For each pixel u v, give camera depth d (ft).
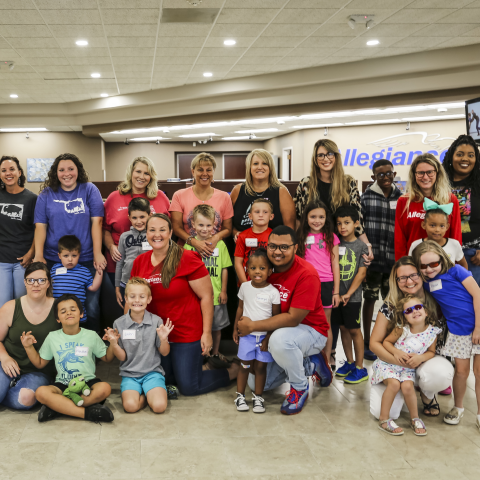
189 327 8.91
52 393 7.91
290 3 18.63
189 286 9.01
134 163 10.46
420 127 39.70
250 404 8.66
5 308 8.60
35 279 8.32
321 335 8.76
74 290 9.77
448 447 7.09
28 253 10.57
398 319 7.86
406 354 7.66
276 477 6.26
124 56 25.57
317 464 6.59
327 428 7.71
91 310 10.37
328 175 10.36
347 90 28.60
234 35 22.33
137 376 8.60
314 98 29.99
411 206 9.61
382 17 20.11
